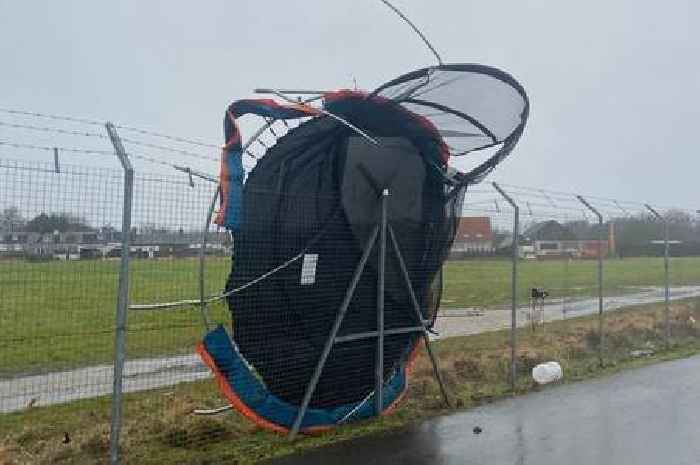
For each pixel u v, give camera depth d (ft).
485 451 20.31
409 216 24.62
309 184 21.86
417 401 26.61
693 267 88.94
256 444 20.63
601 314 36.06
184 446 20.24
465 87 21.63
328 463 18.98
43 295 24.30
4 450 19.26
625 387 29.76
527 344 39.83
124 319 17.31
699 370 33.94
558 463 19.27
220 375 19.65
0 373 29.55
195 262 19.65
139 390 26.76
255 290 20.52
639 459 19.69
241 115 20.33
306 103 21.42
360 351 23.48
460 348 38.29
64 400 25.44
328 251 22.26
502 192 30.19
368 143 23.26
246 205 20.04
